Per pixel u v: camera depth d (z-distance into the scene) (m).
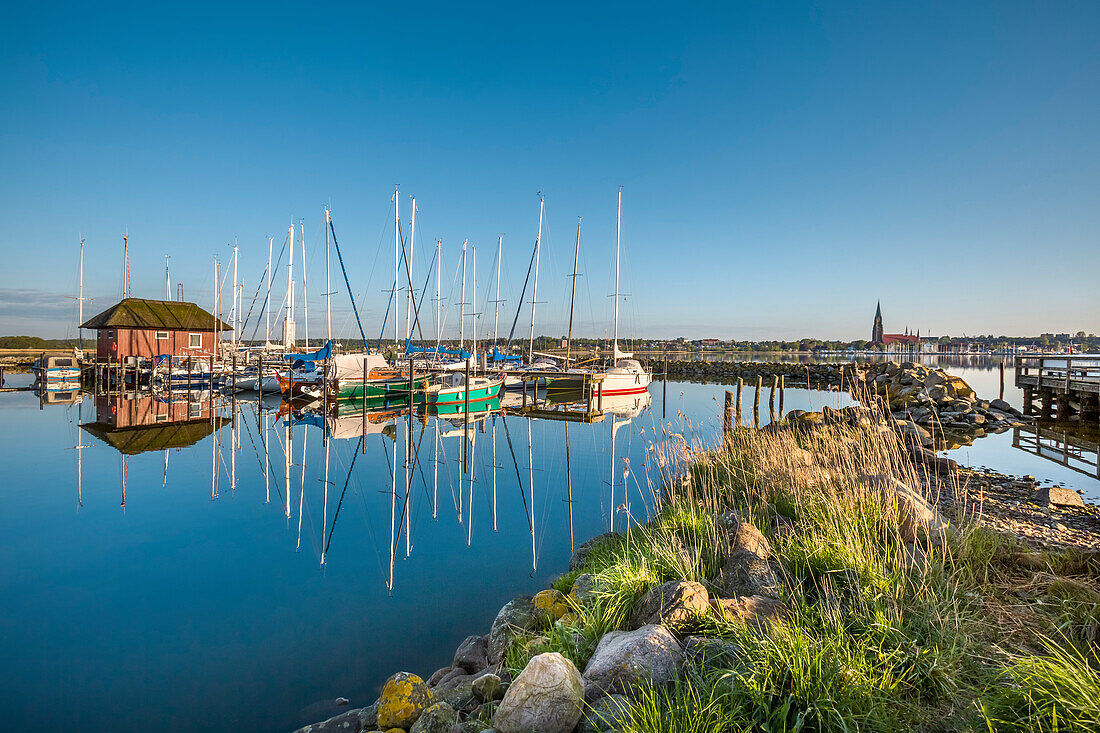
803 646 3.68
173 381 40.91
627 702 3.57
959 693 3.49
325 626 7.21
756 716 3.32
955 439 19.88
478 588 8.38
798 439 13.09
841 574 5.20
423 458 18.72
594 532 10.88
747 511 7.70
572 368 39.00
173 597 8.12
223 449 20.47
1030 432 21.25
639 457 18.17
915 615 4.33
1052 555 5.53
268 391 39.03
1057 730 2.93
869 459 8.52
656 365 80.44
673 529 7.42
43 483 15.17
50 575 8.96
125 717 5.36
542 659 4.01
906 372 36.75
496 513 12.38
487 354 44.19
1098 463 13.79
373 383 30.78
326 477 15.45
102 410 31.20
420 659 6.41
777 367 68.38
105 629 7.15
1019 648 3.79
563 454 19.09
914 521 6.07
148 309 45.97
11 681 5.98
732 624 4.20
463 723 4.18
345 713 5.20
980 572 5.27
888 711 3.35
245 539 10.77
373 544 10.41
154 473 16.50
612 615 5.32
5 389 44.09
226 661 6.38
